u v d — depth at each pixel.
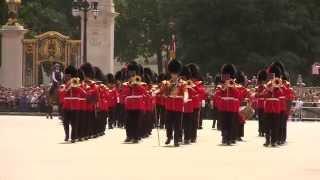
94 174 57.16
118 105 127.38
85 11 171.25
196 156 74.00
